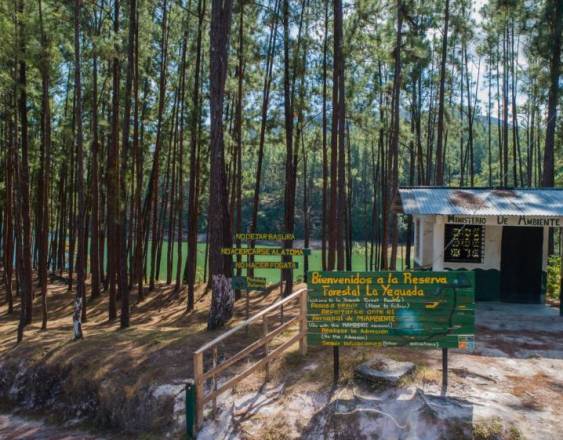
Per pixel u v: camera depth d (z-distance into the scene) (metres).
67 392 10.85
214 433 7.58
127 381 9.99
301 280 24.94
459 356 8.81
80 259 13.74
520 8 20.28
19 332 14.76
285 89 19.12
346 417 7.12
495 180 44.72
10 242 24.30
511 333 10.29
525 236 12.67
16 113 19.80
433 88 29.83
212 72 12.79
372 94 22.72
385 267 20.92
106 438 9.09
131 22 15.62
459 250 12.90
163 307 20.94
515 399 7.16
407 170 46.06
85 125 23.52
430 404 6.98
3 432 10.12
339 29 15.96
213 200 12.76
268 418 7.52
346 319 7.66
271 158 62.09
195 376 7.71
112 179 17.17
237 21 20.03
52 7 15.15
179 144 25.34
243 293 21.56
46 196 17.47
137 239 22.38
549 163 19.53
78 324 13.59
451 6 24.73
